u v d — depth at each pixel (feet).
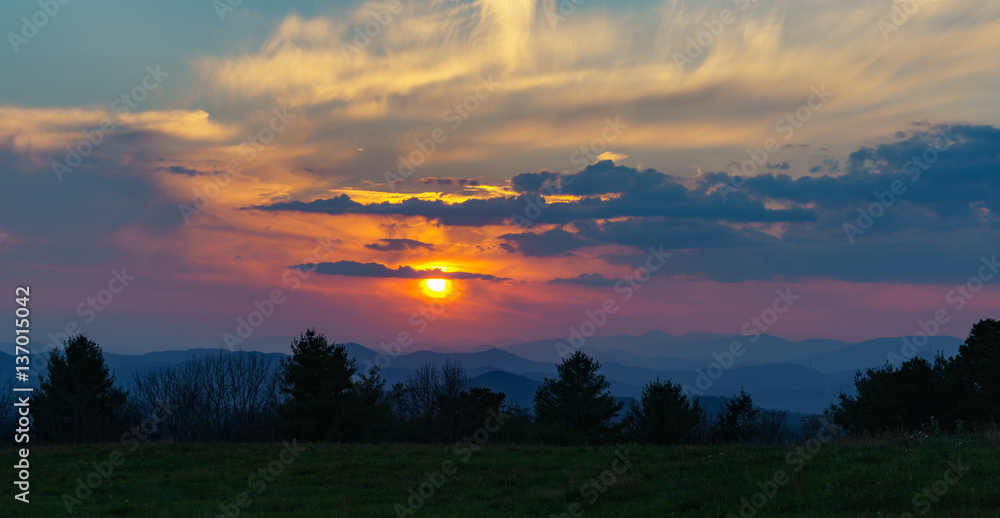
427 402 185.68
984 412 123.44
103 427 169.89
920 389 134.62
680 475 59.93
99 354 175.42
